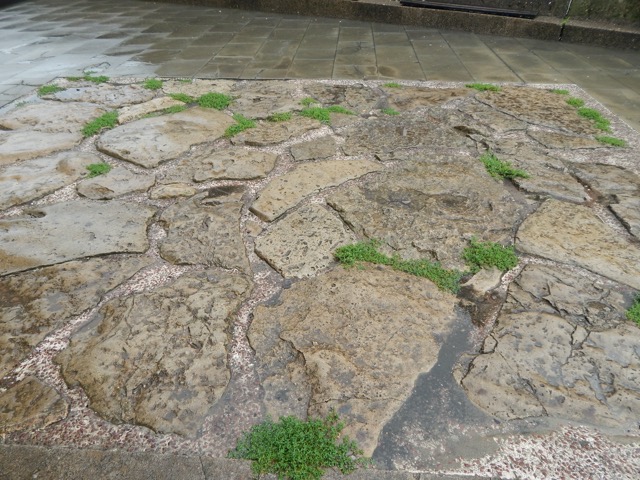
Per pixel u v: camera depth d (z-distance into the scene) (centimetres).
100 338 213
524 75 575
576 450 167
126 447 169
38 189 329
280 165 362
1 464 163
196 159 371
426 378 193
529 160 365
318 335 212
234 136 407
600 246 267
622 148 387
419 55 650
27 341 212
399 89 521
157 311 227
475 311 225
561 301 229
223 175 347
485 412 180
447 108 468
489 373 194
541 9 749
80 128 423
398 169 352
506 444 169
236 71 580
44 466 162
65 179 343
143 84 532
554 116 450
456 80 555
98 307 230
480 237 276
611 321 217
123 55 647
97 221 295
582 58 646
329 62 616
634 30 679
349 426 175
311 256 263
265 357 203
